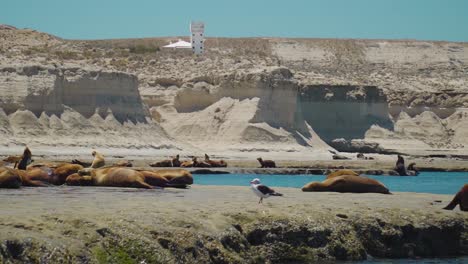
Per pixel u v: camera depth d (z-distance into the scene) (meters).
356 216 40.00
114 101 155.00
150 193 48.62
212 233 34.22
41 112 144.50
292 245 36.75
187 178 57.50
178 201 42.00
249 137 167.25
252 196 47.38
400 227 40.19
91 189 51.16
